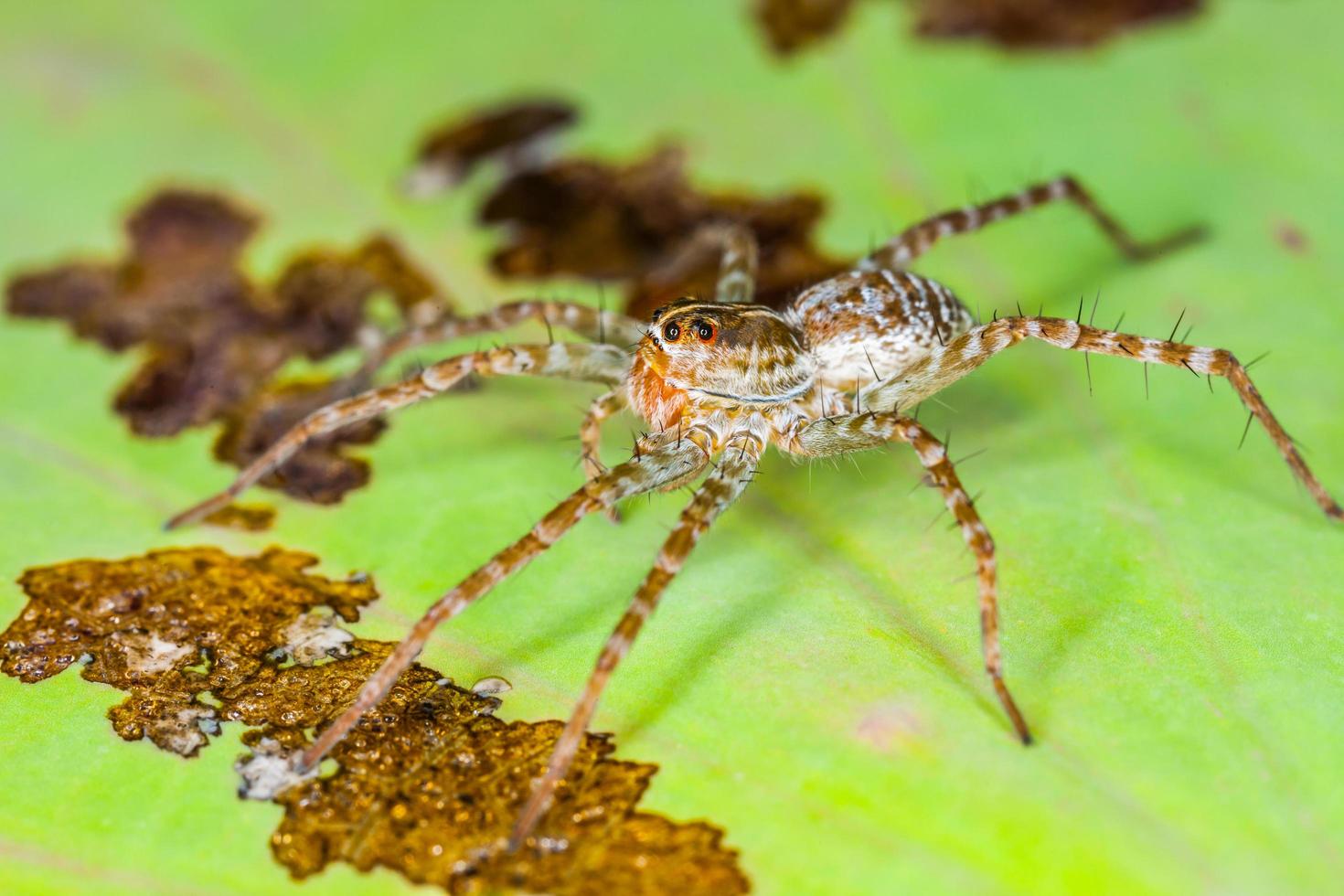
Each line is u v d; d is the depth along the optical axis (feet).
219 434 0.39
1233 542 0.37
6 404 0.40
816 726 0.36
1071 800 0.35
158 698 0.36
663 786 0.36
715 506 0.37
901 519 0.38
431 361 0.40
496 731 0.36
